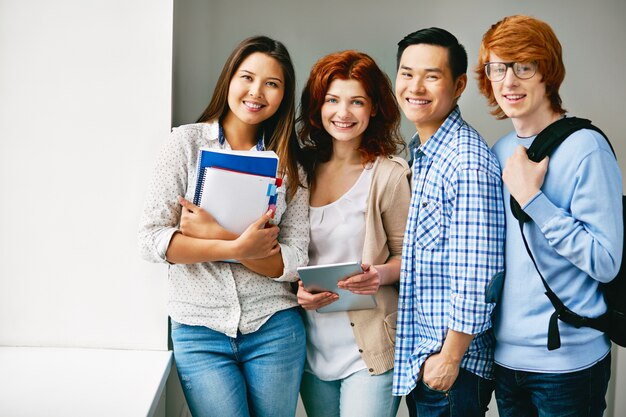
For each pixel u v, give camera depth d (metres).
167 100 2.20
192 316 2.01
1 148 2.20
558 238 1.73
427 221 1.96
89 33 2.18
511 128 2.82
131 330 2.27
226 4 2.70
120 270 2.25
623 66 2.81
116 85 2.19
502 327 1.90
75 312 2.26
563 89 2.83
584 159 1.72
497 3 2.78
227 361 2.04
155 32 2.19
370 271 2.01
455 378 1.92
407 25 2.77
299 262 2.04
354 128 2.07
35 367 2.11
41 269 2.24
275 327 2.06
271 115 2.08
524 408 1.95
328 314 2.13
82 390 1.95
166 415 2.62
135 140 2.21
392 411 2.14
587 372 1.82
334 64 2.06
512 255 1.87
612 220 1.71
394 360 2.08
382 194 2.09
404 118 2.79
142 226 1.98
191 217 1.89
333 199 2.14
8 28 2.17
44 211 2.22
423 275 1.96
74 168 2.21
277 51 2.03
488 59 1.86
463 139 1.94
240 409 2.01
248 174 1.86
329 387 2.21
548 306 1.83
